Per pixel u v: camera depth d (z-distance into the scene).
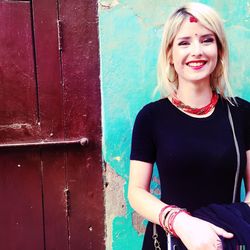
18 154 1.61
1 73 1.55
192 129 1.22
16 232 1.65
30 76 1.57
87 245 1.72
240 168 1.21
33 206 1.65
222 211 1.09
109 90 1.62
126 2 1.59
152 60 1.64
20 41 1.55
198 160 1.19
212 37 1.22
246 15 1.68
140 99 1.65
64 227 1.69
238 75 1.70
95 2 1.58
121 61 1.62
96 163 1.67
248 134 1.27
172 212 1.12
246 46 1.69
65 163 1.65
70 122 1.62
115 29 1.59
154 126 1.27
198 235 1.02
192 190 1.21
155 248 1.26
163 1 1.62
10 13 1.52
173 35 1.23
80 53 1.60
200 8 1.20
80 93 1.62
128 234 1.74
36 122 1.60
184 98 1.27
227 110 1.26
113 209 1.71
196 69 1.21
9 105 1.57
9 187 1.62
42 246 1.68
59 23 1.56
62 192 1.66
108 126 1.64
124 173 1.69
